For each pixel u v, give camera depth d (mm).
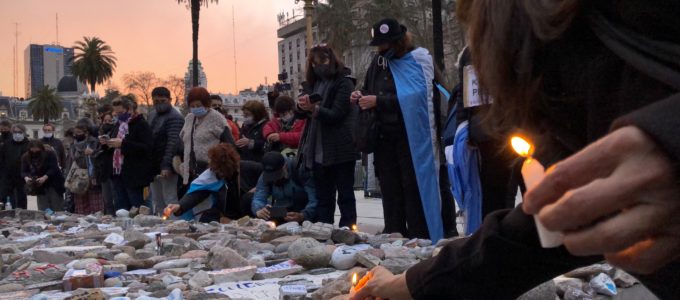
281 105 7906
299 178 6715
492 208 4367
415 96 5152
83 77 69625
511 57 993
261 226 6184
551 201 715
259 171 7422
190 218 7461
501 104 1054
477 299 1279
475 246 1264
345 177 6227
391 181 5473
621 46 837
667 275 959
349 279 3176
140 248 5344
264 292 3445
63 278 3811
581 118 986
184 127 8094
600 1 876
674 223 673
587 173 689
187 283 3674
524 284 1233
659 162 656
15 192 12883
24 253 5203
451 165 4449
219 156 6926
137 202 8852
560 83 976
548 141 1072
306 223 5773
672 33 804
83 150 10930
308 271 4102
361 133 5414
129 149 8734
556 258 1168
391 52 5340
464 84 4074
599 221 684
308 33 20703
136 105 9500
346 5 39500
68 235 6484
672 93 805
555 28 891
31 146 12031
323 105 6121
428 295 1358
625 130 681
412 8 30859
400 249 4211
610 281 3193
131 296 3373
